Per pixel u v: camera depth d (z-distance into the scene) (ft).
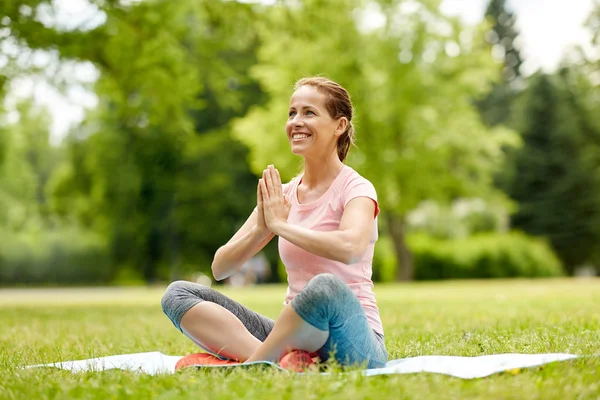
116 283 122.52
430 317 27.04
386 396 9.54
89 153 120.67
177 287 12.96
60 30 41.45
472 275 102.68
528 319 23.03
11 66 42.70
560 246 127.44
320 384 10.12
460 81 91.71
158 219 121.29
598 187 126.31
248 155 113.29
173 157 116.47
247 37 45.98
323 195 12.72
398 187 88.89
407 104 86.99
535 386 10.25
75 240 119.85
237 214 120.88
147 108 45.70
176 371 11.73
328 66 83.20
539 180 127.95
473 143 91.50
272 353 11.64
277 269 122.21
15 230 133.80
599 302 32.42
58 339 21.40
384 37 88.33
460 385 10.31
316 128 12.69
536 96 130.52
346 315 11.44
